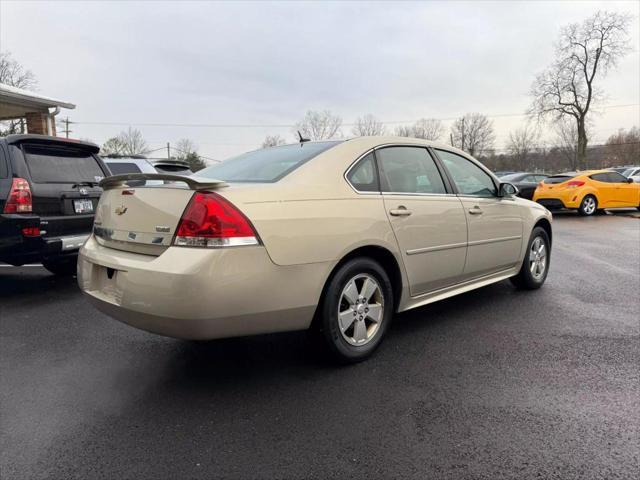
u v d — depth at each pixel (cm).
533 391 264
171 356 323
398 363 304
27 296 495
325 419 236
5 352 333
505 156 7038
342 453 208
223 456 206
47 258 492
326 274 272
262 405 251
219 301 232
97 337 364
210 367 303
